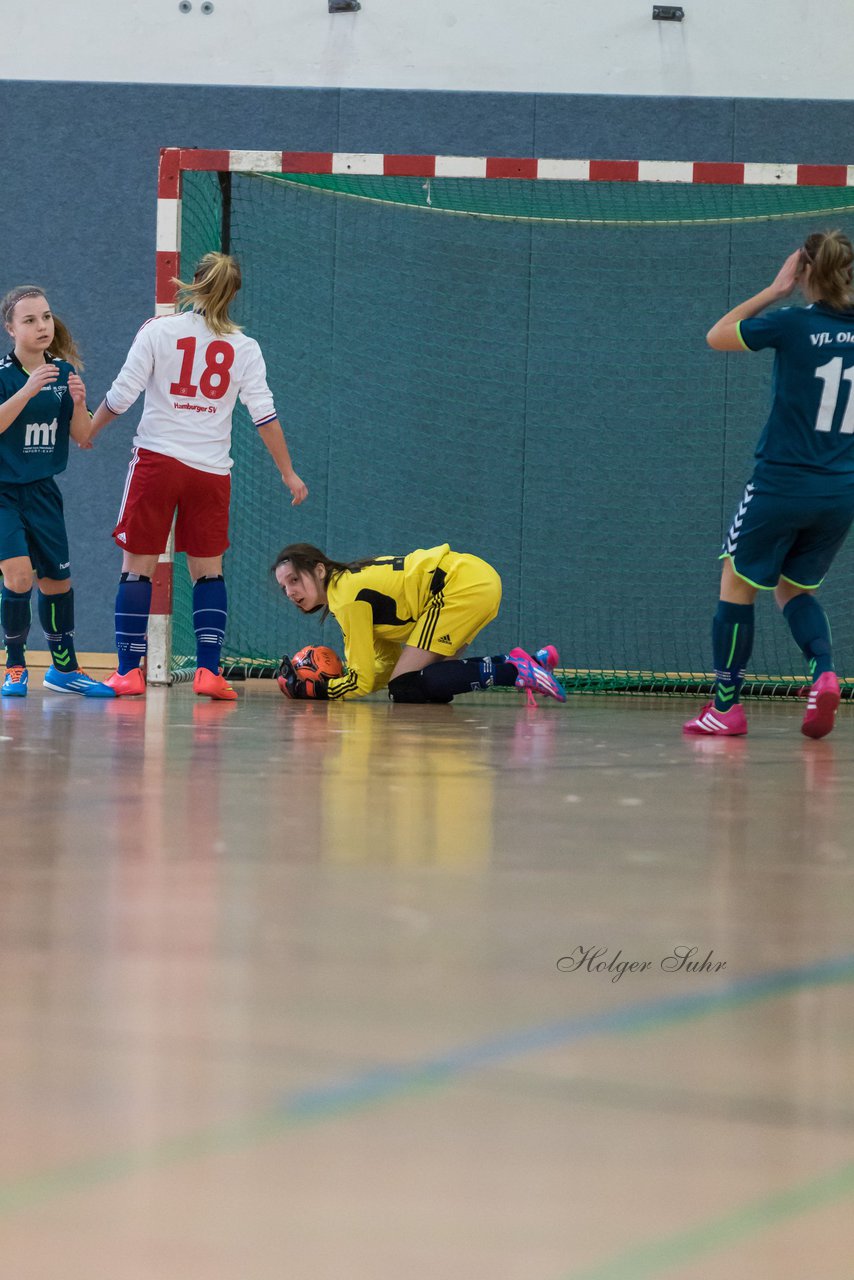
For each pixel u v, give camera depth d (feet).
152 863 21.38
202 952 16.05
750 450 87.86
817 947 16.71
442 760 37.73
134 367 59.11
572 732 49.24
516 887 20.07
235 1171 10.09
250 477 88.17
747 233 86.99
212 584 62.44
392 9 87.76
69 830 24.32
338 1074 12.06
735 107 86.74
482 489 89.15
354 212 88.43
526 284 88.17
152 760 35.88
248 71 88.48
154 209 88.99
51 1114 11.09
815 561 49.75
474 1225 9.33
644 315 87.86
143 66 88.84
